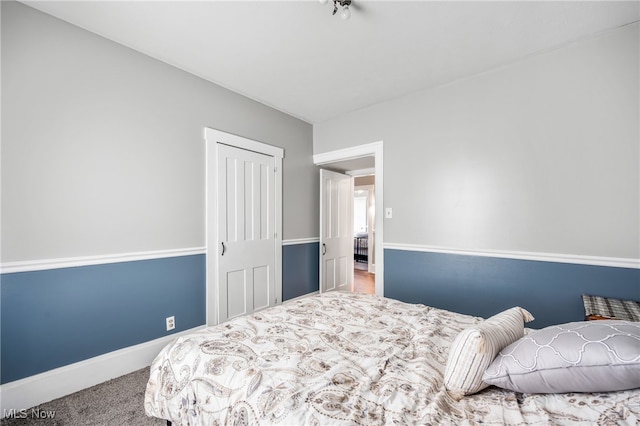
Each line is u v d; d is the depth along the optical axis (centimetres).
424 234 292
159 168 237
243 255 300
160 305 237
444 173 279
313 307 182
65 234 189
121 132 216
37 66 179
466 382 92
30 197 176
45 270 181
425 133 292
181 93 252
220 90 282
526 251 235
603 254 205
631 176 195
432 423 77
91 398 182
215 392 100
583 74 211
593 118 208
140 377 208
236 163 295
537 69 230
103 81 207
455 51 225
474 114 262
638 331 80
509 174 243
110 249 209
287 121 357
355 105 333
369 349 126
